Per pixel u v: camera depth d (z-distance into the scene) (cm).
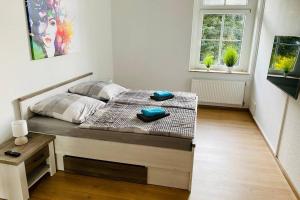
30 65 246
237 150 299
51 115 243
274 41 304
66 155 241
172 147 212
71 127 228
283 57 265
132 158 224
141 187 224
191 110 273
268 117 321
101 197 211
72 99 259
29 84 247
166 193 217
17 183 194
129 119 243
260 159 279
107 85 329
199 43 448
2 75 214
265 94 341
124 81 472
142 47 443
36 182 228
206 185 229
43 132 237
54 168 241
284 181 239
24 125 209
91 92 308
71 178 235
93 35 374
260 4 389
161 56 442
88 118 244
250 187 228
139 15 427
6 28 213
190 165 212
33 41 243
